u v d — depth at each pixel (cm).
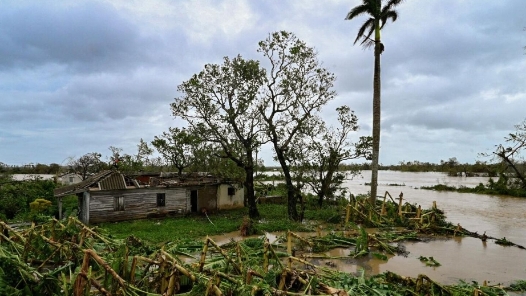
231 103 2367
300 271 931
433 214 2258
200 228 2056
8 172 4800
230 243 1470
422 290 982
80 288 644
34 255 1059
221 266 1032
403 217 2400
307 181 2725
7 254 795
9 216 2359
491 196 4484
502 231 2191
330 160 2894
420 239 1936
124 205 2344
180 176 2973
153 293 759
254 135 2447
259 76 2305
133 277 803
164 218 2470
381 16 2562
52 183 3209
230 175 2577
